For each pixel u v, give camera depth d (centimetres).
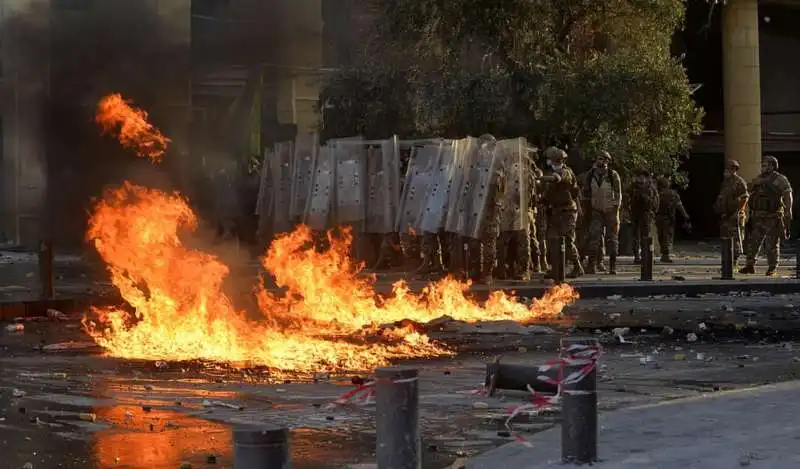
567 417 2039
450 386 3106
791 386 2847
